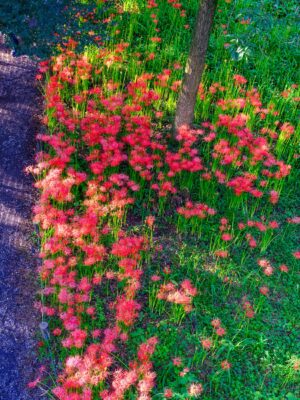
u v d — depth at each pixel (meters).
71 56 3.66
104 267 2.72
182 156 3.33
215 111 3.61
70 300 2.37
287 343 2.51
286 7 4.95
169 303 2.61
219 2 4.73
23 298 2.54
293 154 3.57
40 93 3.80
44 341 2.34
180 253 2.87
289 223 3.09
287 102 3.94
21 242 2.81
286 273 2.86
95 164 2.88
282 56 4.44
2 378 2.23
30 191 3.11
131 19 4.31
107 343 2.15
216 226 3.04
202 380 2.30
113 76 3.83
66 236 2.59
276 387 2.33
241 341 2.41
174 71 3.90
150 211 3.08
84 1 3.60
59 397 2.02
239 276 2.80
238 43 3.15
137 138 3.05
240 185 2.93
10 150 3.31
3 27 2.75
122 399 2.14
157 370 2.31
